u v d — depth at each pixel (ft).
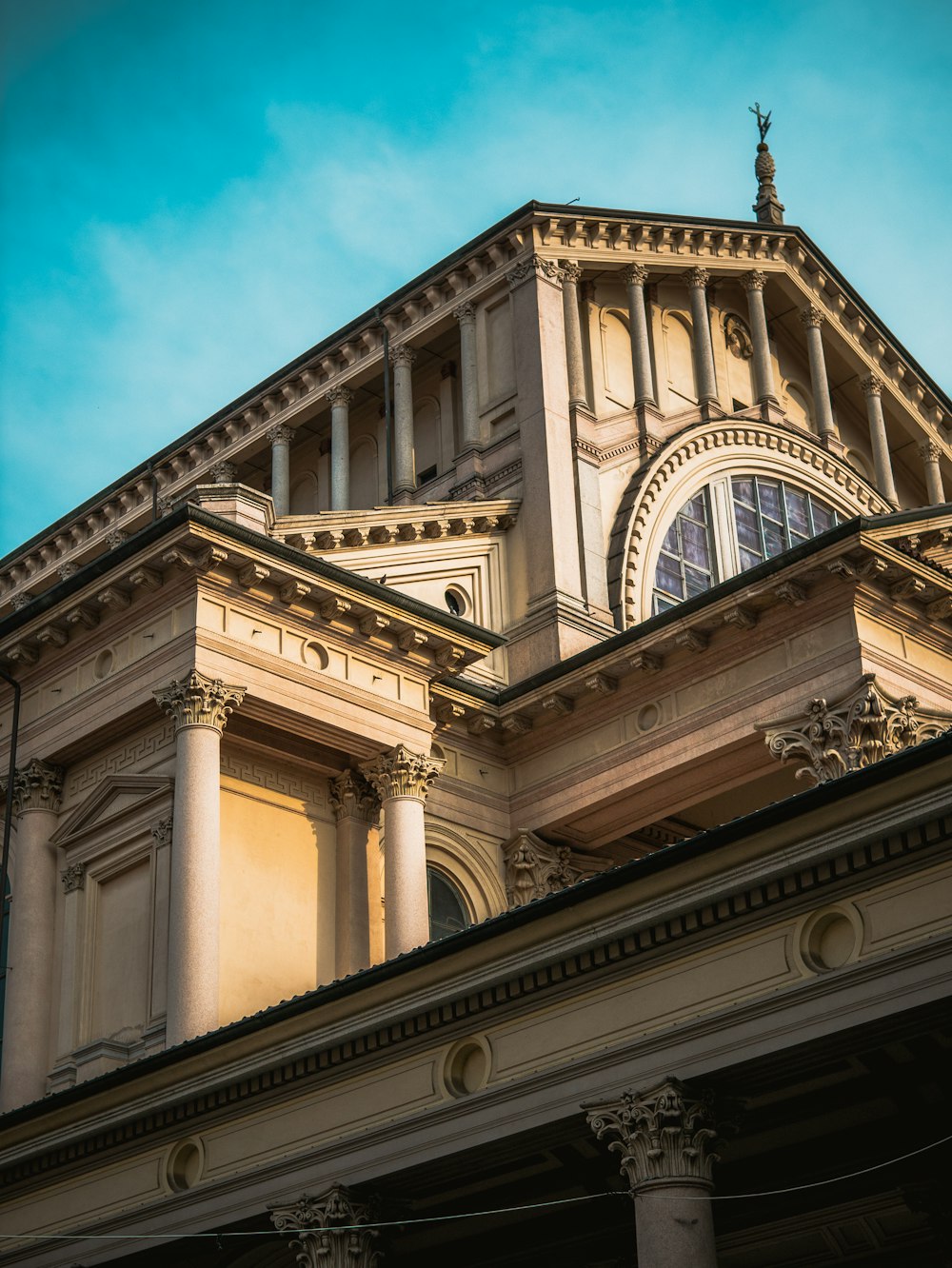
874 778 53.98
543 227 130.21
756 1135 67.00
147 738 101.30
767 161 153.58
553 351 126.93
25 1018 99.14
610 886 59.82
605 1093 59.67
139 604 101.04
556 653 115.85
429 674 107.86
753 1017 56.65
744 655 105.70
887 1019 53.78
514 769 115.96
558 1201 67.05
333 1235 66.90
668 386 134.92
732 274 140.05
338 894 103.45
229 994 95.96
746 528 132.67
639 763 108.88
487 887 111.86
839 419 149.69
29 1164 80.07
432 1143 64.39
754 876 56.75
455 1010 65.00
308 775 104.88
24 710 106.42
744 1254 80.38
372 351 139.74
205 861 93.91
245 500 101.45
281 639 101.35
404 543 115.75
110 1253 74.90
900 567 100.73
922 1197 67.72
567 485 122.83
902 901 54.49
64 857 103.76
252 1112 72.02
